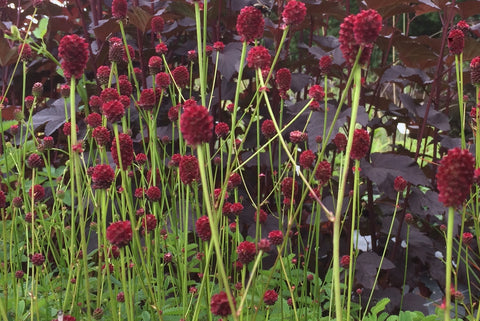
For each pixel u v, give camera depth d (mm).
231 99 947
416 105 956
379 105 1012
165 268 849
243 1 990
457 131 1257
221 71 851
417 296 825
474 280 907
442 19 879
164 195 705
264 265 812
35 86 711
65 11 1180
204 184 414
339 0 1099
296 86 920
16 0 1067
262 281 690
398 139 1743
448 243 415
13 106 961
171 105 941
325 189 958
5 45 943
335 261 441
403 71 924
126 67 994
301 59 992
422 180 807
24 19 1105
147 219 612
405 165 821
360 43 436
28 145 836
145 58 957
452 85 930
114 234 502
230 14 971
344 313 670
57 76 1146
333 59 885
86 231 838
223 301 456
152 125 681
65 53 490
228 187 658
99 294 600
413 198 849
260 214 692
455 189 408
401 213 891
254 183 985
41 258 607
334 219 442
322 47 1027
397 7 858
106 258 547
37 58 1043
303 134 630
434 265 904
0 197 589
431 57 946
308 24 1052
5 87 1070
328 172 589
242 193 926
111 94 625
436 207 833
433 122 881
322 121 817
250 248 508
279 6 921
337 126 794
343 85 982
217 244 414
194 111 412
